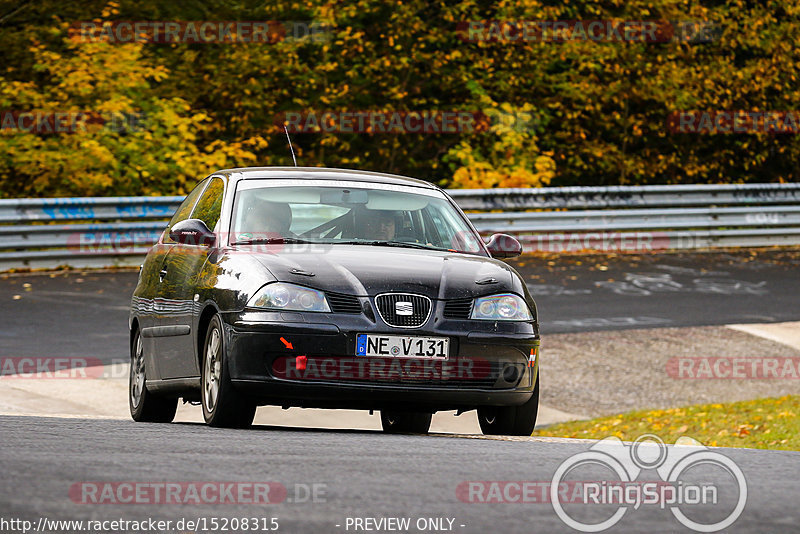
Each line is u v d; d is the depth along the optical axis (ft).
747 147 395.75
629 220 286.66
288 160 350.43
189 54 335.26
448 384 91.09
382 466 64.54
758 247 298.35
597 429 143.84
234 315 90.43
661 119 386.32
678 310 211.20
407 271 92.89
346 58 354.74
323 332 88.84
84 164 288.92
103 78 296.10
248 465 63.21
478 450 75.10
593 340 186.09
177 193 300.40
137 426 88.69
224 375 90.17
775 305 219.41
